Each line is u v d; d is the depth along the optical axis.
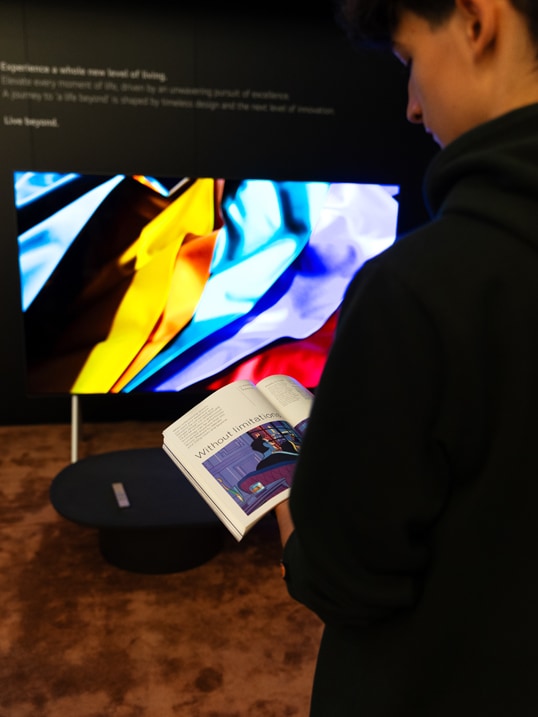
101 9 2.76
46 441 3.00
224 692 1.54
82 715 1.46
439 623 0.55
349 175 3.18
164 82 2.90
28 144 2.85
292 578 0.63
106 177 2.21
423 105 0.57
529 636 0.53
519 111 0.47
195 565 2.05
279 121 3.04
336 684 0.68
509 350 0.47
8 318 3.01
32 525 2.29
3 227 2.90
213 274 2.32
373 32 0.58
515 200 0.47
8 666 1.61
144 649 1.68
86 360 2.37
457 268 0.47
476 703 0.56
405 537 0.51
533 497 0.50
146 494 2.03
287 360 2.43
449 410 0.48
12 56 2.74
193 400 3.31
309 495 0.53
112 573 2.02
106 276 2.30
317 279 2.36
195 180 2.22
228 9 2.86
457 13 0.50
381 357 0.48
